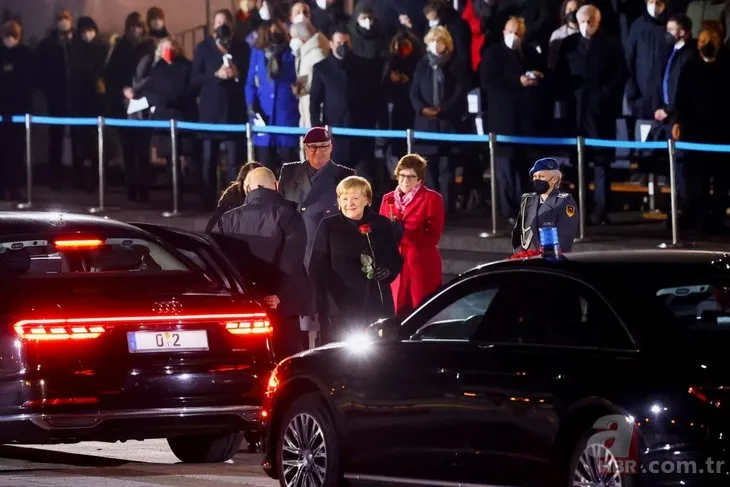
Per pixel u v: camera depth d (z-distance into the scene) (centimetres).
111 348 2956
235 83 6619
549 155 5816
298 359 2808
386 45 6297
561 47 5750
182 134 6825
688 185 5566
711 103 5444
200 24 8400
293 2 6819
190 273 3142
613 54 5691
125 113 7300
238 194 3981
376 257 3522
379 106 6166
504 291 2531
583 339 2388
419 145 6059
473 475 2495
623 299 2364
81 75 7412
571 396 2345
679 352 2273
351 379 2691
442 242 5788
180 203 7038
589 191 5956
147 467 3219
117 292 3008
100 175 6900
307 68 6262
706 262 2442
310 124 6203
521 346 2467
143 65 6938
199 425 3012
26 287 2975
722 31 5456
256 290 3734
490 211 6291
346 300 3528
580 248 5338
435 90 5944
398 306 3891
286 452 2820
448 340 2581
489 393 2464
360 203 3528
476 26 6225
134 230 3194
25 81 7400
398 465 2619
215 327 3042
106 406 2945
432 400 2556
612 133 5744
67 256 3212
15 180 7400
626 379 2284
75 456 3403
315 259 3547
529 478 2411
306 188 4125
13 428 2905
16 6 8244
